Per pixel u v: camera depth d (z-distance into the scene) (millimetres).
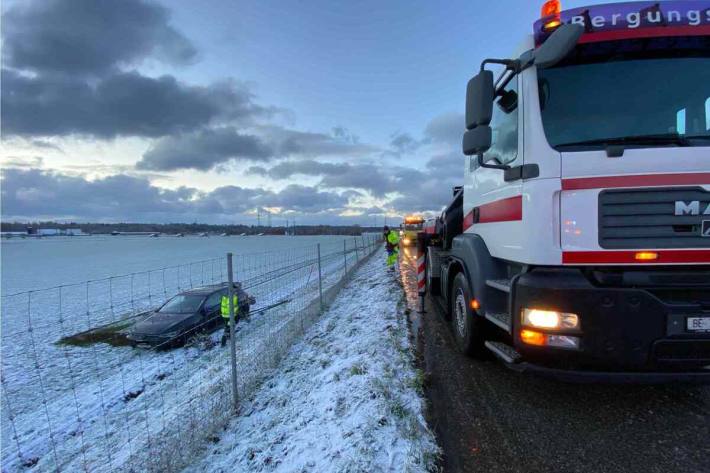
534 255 2736
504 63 3000
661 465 2438
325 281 13820
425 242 8141
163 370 7504
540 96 2861
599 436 2799
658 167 2529
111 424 5414
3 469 4656
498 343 3447
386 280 12188
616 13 2756
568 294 2559
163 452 3617
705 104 2758
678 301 2500
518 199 2982
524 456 2611
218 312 10156
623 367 2541
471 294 4195
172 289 18953
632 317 2486
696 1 2742
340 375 4438
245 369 5355
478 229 4203
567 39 2578
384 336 5582
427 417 3219
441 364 4414
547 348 2648
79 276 26266
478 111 2941
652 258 2498
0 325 12555
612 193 2568
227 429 3893
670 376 2498
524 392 3594
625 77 2789
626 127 2707
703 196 2488
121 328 10961
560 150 2707
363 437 2928
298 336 6902
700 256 2471
